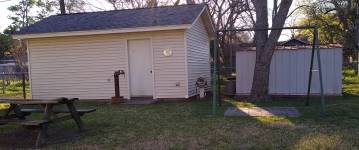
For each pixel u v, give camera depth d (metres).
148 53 13.29
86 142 6.79
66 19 14.95
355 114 9.09
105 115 9.91
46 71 13.97
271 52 11.95
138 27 12.67
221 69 24.31
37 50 13.98
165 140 6.79
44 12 41.12
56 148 6.40
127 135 7.29
